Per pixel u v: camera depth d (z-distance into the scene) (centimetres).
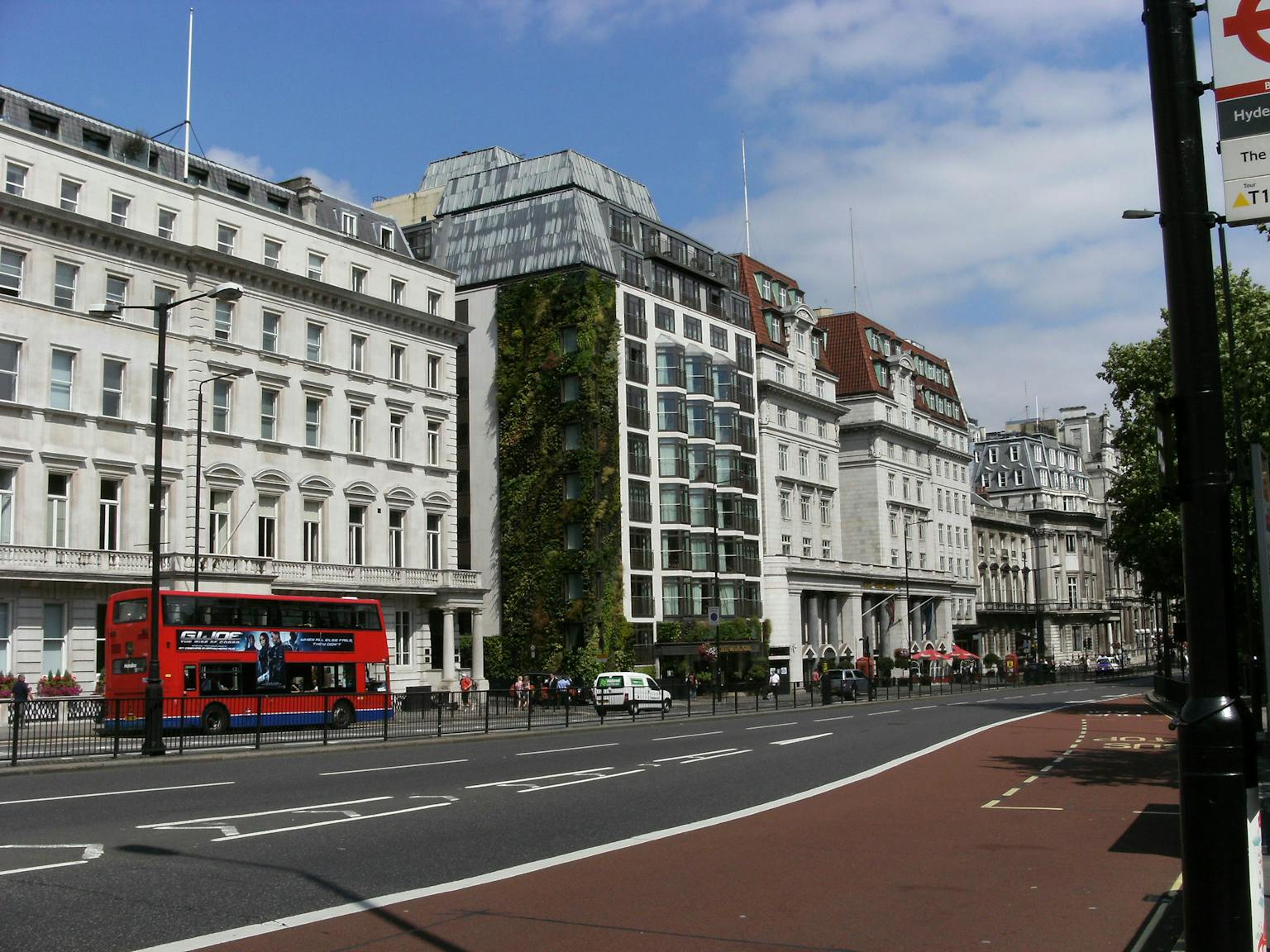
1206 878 630
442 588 5934
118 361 4688
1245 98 741
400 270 6016
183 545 4800
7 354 4319
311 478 5384
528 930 931
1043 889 1101
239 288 3164
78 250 4541
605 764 2492
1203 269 668
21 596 4238
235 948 864
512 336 7156
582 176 7825
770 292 9281
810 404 9256
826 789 1967
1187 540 659
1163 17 690
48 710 2778
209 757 2784
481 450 7231
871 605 9631
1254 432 4331
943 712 4809
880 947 881
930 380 11619
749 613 8019
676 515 7444
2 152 4319
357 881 1136
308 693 3959
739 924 955
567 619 6775
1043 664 10044
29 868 1198
